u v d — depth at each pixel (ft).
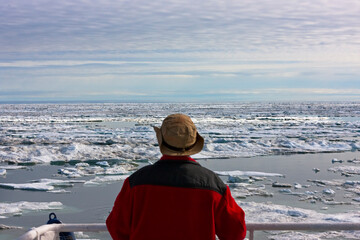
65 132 133.08
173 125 6.17
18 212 39.68
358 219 34.99
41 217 38.04
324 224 7.72
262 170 65.10
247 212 37.70
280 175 59.62
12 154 75.97
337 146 94.32
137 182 6.08
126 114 282.77
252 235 7.82
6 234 33.06
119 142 100.22
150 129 139.64
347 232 32.30
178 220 5.90
